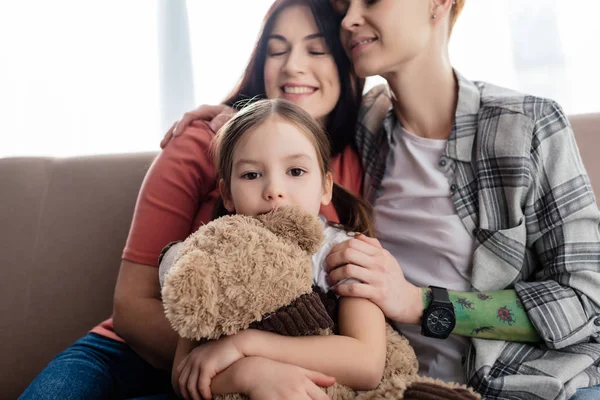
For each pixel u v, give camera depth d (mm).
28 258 1417
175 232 1133
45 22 2096
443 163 1121
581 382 962
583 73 1831
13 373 1365
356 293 902
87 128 2088
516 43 1869
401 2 1066
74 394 1022
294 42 1248
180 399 910
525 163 1043
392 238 1153
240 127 954
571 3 1830
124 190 1443
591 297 1014
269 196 891
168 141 1231
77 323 1374
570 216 1033
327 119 1323
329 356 810
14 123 2115
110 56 2070
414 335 1095
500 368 1004
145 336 1047
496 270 1062
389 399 791
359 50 1127
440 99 1148
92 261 1401
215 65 1997
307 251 817
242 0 1977
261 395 749
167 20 2008
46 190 1473
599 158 1284
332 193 1131
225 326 735
